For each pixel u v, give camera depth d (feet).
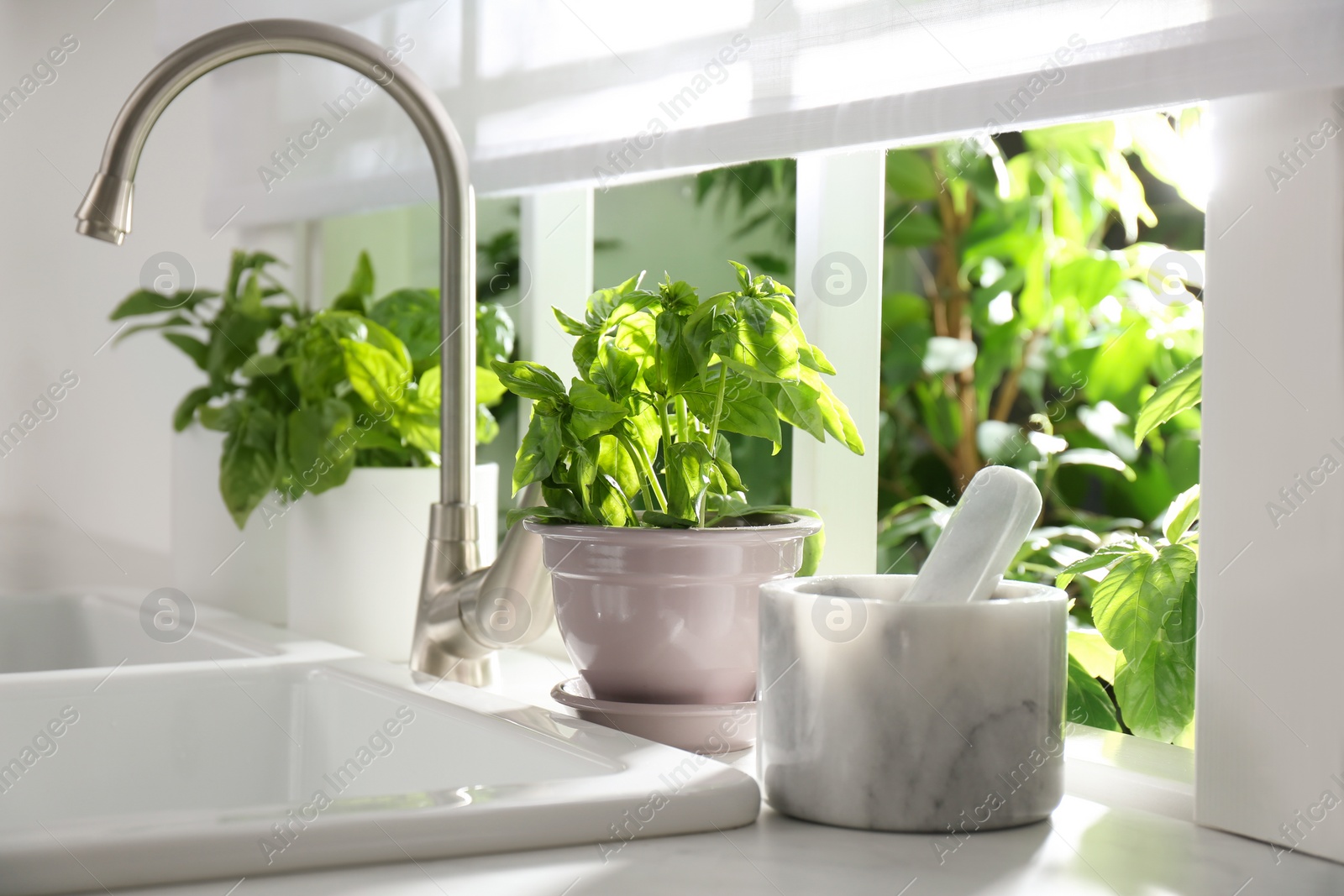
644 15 3.22
